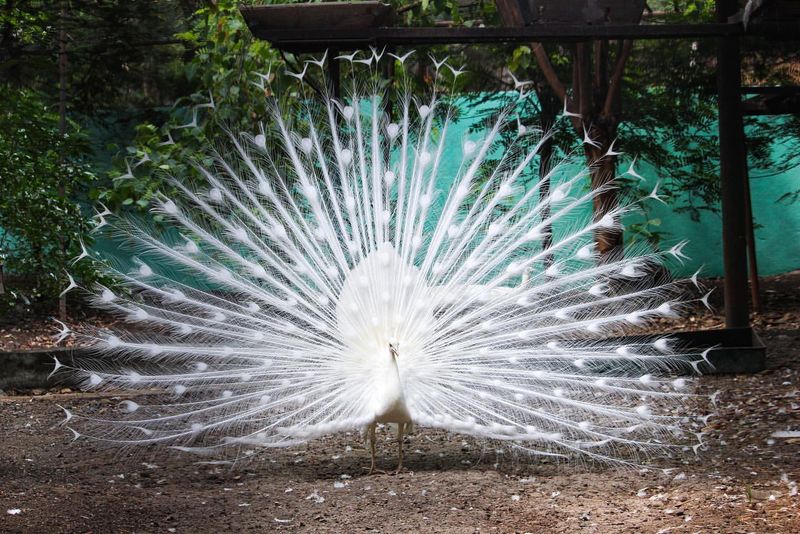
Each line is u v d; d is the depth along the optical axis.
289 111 10.70
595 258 7.07
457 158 13.73
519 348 6.82
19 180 12.10
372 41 9.50
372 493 5.93
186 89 15.59
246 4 10.85
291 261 7.45
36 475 6.45
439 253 7.21
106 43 14.10
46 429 7.88
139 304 6.98
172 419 6.99
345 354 6.57
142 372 9.38
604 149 11.76
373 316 6.53
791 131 14.45
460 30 9.49
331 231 6.99
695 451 6.80
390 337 6.50
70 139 13.00
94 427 7.88
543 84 13.73
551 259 7.29
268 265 7.21
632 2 9.63
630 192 14.45
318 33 9.47
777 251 16.31
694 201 16.08
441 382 6.58
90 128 16.05
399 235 6.95
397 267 6.64
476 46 14.50
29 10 12.70
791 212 16.27
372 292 6.57
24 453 7.10
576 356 6.78
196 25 13.84
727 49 10.23
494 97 14.34
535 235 6.94
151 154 11.59
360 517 5.43
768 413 7.85
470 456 7.02
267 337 6.72
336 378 6.56
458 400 6.56
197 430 6.50
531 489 6.03
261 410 6.48
